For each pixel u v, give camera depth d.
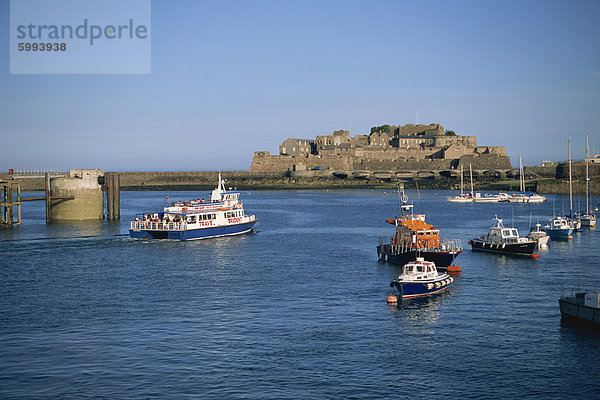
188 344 46.88
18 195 132.50
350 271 75.06
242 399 37.41
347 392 38.38
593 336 48.25
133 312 55.91
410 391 38.47
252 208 190.62
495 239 91.00
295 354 44.69
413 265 64.75
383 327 51.09
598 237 110.06
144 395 37.88
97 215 145.00
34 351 45.31
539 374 40.94
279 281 69.25
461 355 44.44
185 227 104.56
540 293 62.94
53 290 64.94
